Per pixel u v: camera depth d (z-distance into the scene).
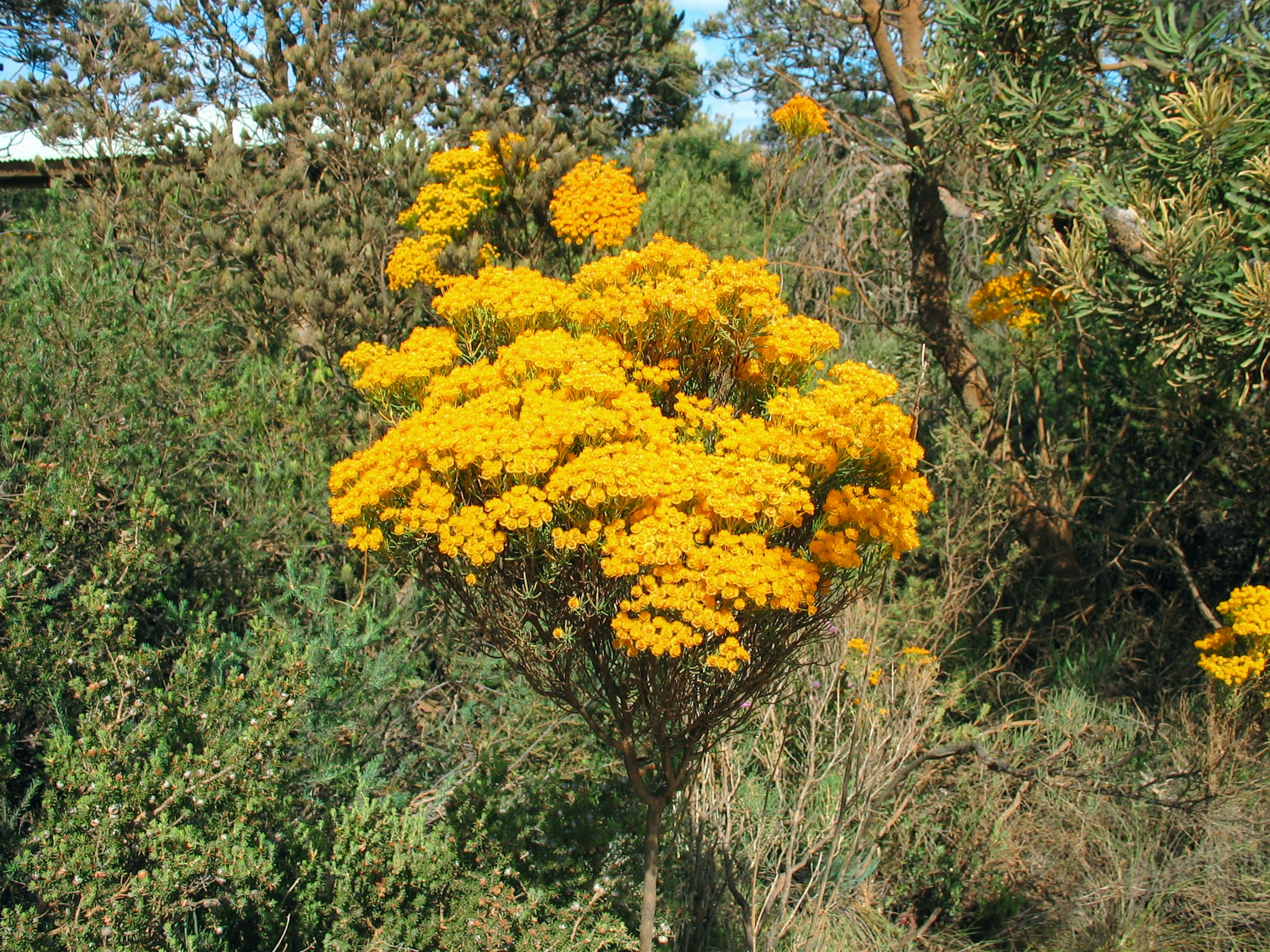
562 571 2.01
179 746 2.70
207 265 5.66
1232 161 4.19
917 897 3.64
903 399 5.05
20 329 4.14
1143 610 5.27
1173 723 4.29
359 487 2.00
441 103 7.75
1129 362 4.91
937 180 5.53
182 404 4.46
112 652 2.88
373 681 3.48
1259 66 4.28
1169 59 4.66
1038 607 5.00
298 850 2.69
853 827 3.45
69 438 3.68
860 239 7.16
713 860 3.09
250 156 6.59
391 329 5.26
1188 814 3.58
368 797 3.19
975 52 4.93
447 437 1.92
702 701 2.20
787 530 2.06
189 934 2.41
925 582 4.87
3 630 2.96
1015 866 3.61
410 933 2.59
